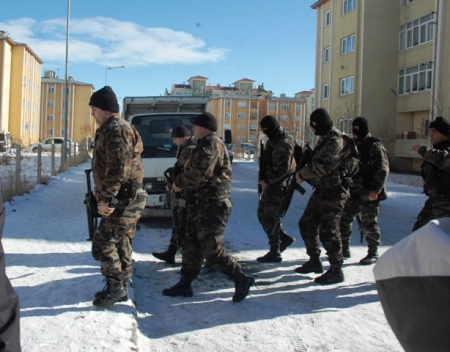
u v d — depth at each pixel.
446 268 1.53
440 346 1.59
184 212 5.21
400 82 30.14
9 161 22.44
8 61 53.56
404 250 1.69
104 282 4.72
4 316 2.04
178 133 5.81
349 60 31.52
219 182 4.38
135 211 4.07
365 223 5.98
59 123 80.62
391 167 30.14
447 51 24.80
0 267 2.06
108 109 3.89
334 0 33.28
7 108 53.69
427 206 4.90
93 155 4.06
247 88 116.69
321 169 4.84
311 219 5.38
